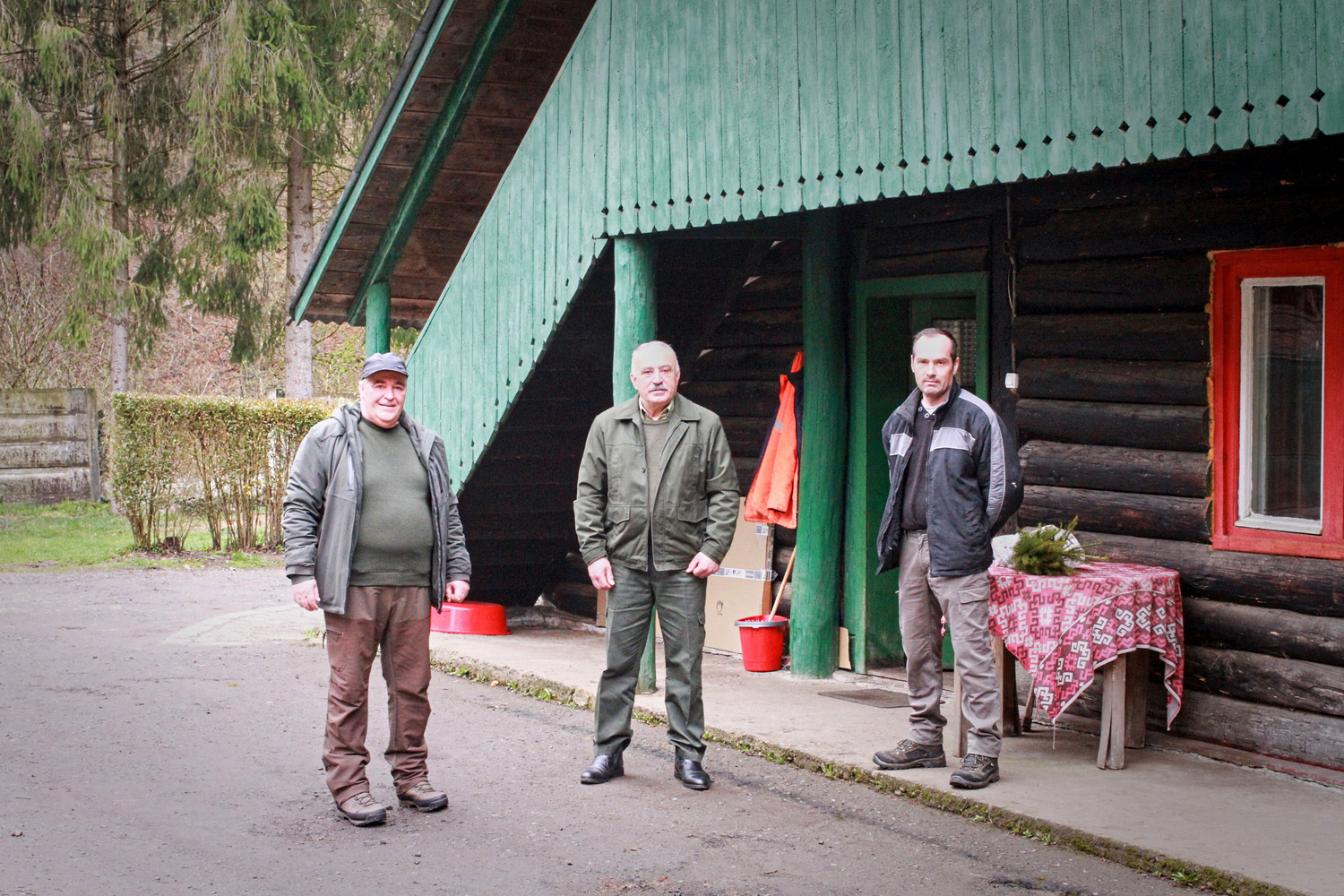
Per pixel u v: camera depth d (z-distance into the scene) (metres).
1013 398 7.26
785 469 8.16
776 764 6.20
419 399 9.68
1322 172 5.80
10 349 23.02
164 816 5.34
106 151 21.91
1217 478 6.20
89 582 12.93
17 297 23.05
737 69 6.93
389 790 5.78
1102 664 5.78
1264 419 6.14
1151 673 6.35
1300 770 5.70
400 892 4.52
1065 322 6.84
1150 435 6.44
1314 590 5.79
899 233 7.86
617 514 5.84
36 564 14.06
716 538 5.81
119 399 14.98
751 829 5.23
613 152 7.75
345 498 5.30
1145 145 5.04
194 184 20.20
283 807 5.49
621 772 5.98
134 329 21.05
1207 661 6.15
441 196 9.84
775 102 6.70
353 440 5.38
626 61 7.66
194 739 6.62
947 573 5.57
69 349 21.77
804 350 8.14
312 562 5.27
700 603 5.86
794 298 8.79
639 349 5.84
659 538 5.80
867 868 4.77
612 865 4.81
